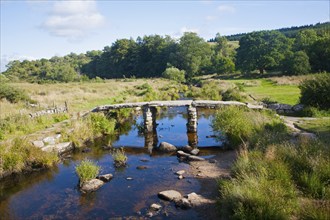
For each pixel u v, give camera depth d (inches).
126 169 542.9
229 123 640.4
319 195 333.1
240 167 421.1
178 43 3727.9
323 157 400.2
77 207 399.5
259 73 2748.5
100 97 1288.1
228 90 1273.4
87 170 483.2
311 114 826.2
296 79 1854.1
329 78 890.7
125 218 362.0
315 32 3046.3
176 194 413.1
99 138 785.6
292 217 295.1
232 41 5762.8
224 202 337.7
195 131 822.5
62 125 767.1
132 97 1294.3
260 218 286.2
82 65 4840.1
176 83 2416.3
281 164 389.4
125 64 4168.3
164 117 1061.8
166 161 582.2
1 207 410.9
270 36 3575.3
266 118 697.0
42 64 4517.7
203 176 482.9
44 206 407.8
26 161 546.9
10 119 732.0
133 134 831.7
